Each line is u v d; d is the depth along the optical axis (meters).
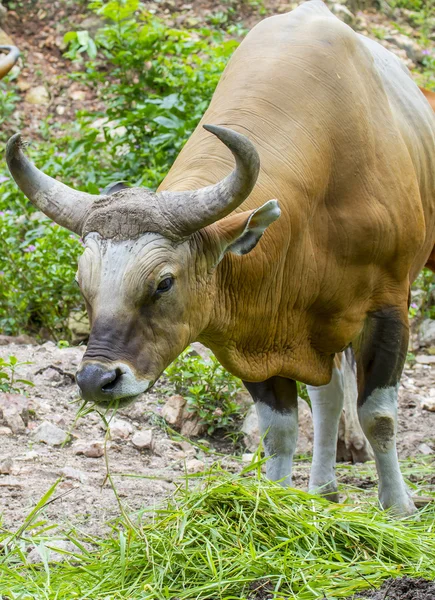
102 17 21.39
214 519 7.37
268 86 8.23
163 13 22.53
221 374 11.66
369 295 8.84
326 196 8.39
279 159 7.96
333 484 9.76
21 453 9.98
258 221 7.18
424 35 23.48
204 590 6.77
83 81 19.95
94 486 9.23
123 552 6.93
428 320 15.06
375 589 6.74
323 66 8.47
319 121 8.27
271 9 23.06
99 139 19.00
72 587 6.87
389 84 9.73
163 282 6.92
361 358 9.07
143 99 17.19
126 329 6.80
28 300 13.84
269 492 7.66
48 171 16.36
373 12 23.91
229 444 11.25
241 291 7.75
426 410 12.35
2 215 14.55
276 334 8.27
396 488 8.99
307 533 7.34
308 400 11.93
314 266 8.29
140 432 10.73
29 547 7.71
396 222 8.69
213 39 19.64
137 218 6.92
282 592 6.75
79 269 6.98
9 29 21.98
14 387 11.53
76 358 12.42
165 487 9.35
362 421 9.02
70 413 11.19
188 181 7.55
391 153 8.84
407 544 7.47
